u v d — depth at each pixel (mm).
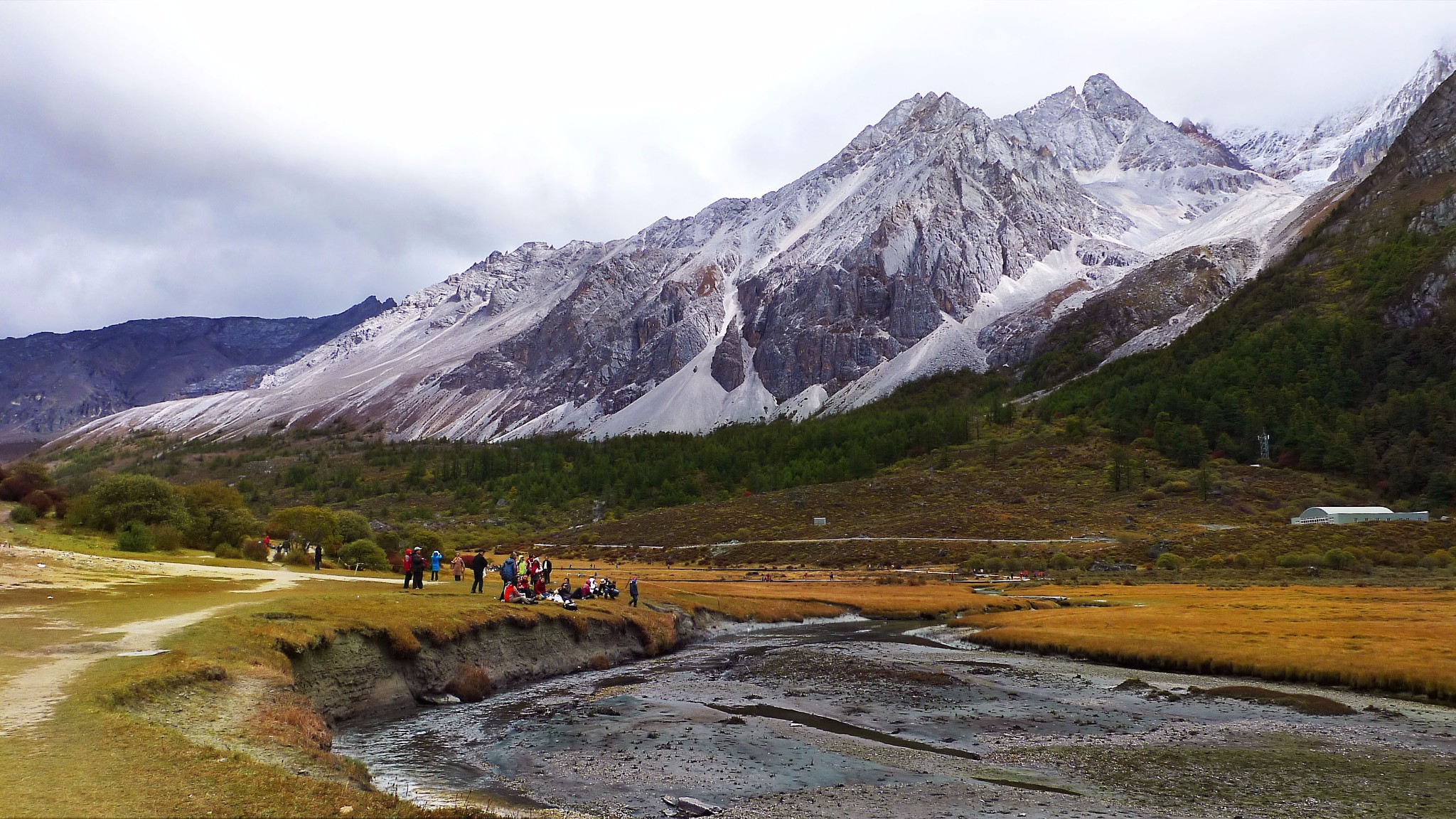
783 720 32344
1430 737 29500
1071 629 57438
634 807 20922
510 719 32156
